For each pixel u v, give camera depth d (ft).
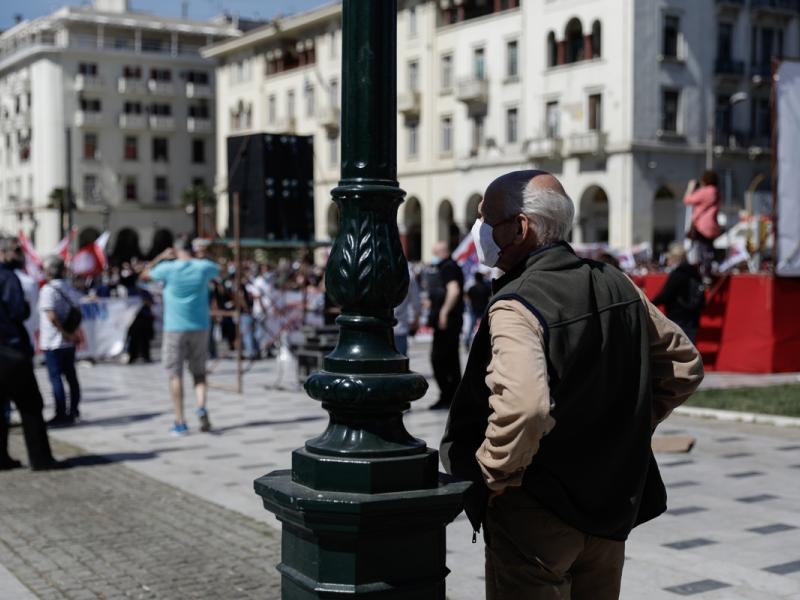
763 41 149.18
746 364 47.91
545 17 145.28
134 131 242.78
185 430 33.19
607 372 8.71
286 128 196.13
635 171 135.44
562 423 8.56
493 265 9.35
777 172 46.70
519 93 150.00
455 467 9.09
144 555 18.76
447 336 36.73
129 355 64.75
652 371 9.44
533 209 9.02
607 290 8.90
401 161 174.40
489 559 9.25
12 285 27.43
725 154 143.43
